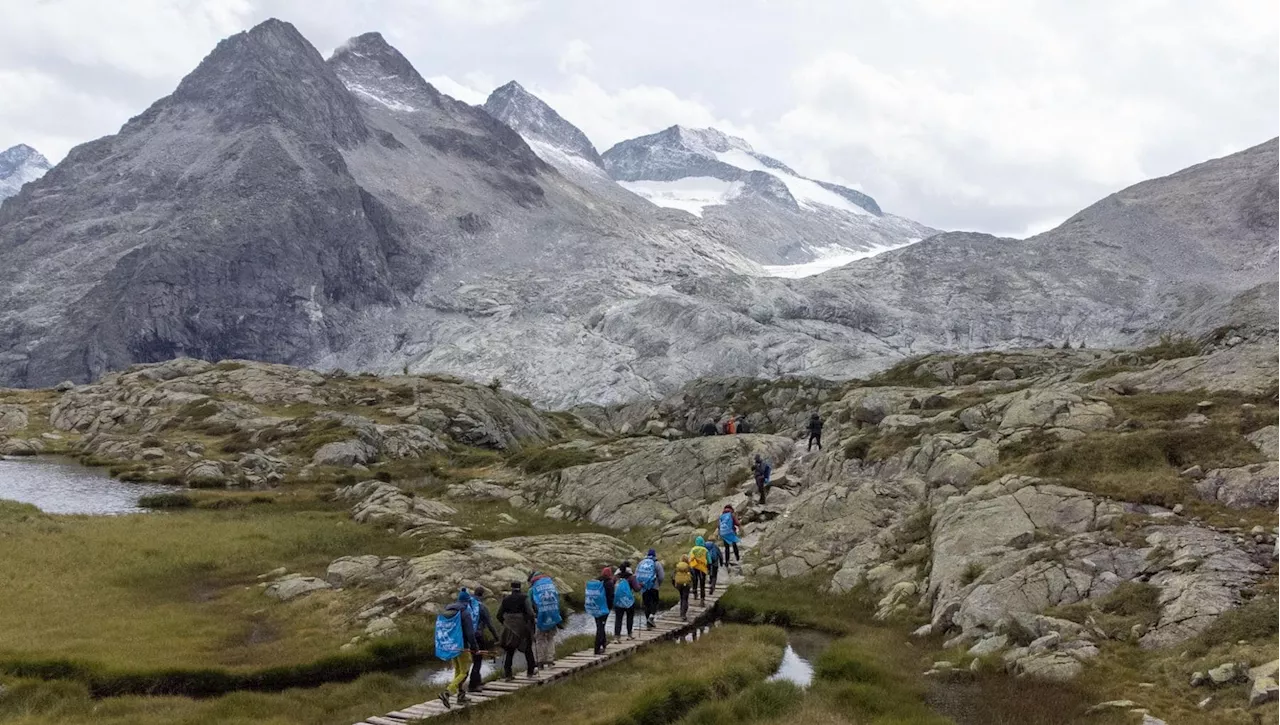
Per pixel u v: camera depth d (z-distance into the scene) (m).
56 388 144.88
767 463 55.00
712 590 39.53
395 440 97.12
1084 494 34.12
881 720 22.62
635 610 38.09
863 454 51.34
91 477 81.44
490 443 110.69
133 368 133.50
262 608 36.69
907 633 31.56
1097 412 42.81
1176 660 23.80
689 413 107.81
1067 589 28.70
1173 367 47.94
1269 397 40.00
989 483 38.22
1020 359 84.56
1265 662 22.00
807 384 100.69
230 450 94.12
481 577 38.25
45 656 27.72
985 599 29.44
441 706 25.56
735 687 26.77
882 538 39.47
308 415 108.06
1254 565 27.17
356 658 30.30
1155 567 28.44
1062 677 24.58
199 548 46.44
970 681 25.88
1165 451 36.75
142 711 25.12
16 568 40.00
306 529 53.41
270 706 25.83
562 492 66.19
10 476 79.94
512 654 27.86
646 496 61.06
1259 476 32.22
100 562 42.53
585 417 148.88
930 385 83.25
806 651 31.52
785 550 42.56
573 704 25.75
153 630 32.47
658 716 24.67
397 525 54.75
